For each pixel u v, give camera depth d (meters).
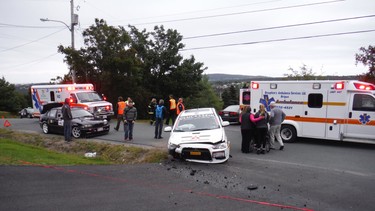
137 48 34.81
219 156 8.52
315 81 12.05
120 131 16.36
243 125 10.46
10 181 6.46
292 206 5.34
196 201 5.54
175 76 35.84
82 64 25.73
